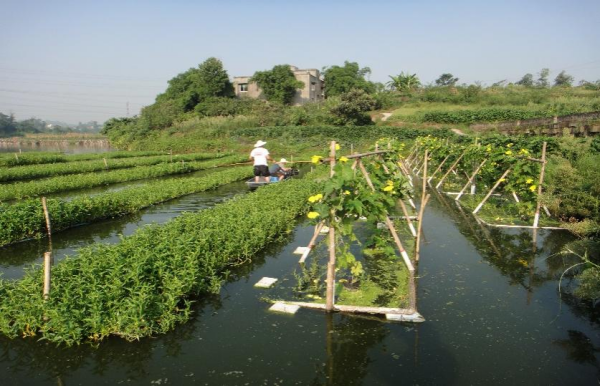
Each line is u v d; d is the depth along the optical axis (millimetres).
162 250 6246
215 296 6316
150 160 28328
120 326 4965
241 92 60875
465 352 4832
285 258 8062
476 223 11094
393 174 8992
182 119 52188
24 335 5031
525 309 5957
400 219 11133
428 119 43844
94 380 4348
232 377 4375
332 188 5457
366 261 7902
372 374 4422
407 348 4922
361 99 43750
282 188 13523
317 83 62625
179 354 4793
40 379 4379
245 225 8297
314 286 6695
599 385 4234
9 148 57250
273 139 40500
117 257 5867
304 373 4445
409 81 63438
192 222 8391
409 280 6930
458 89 55750
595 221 9062
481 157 14102
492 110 42219
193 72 63000
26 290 5344
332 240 5715
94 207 11164
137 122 54531
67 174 22734
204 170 25906
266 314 5758
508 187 11562
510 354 4797
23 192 14977
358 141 38219
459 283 6910
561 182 10703
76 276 5488
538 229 10297
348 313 5793
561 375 4402
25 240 9461
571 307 6035
